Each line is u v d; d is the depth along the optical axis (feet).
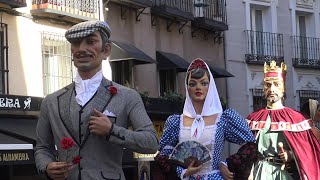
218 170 19.77
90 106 13.71
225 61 73.87
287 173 25.79
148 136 13.46
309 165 25.48
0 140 37.99
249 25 77.25
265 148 26.16
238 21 75.97
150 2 58.49
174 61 61.41
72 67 49.65
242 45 76.28
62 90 14.35
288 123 26.03
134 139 13.15
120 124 13.79
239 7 76.33
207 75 20.31
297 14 85.40
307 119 26.63
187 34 68.23
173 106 59.11
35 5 46.50
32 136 39.93
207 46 71.67
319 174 25.59
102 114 13.21
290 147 25.71
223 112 20.25
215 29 71.10
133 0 56.29
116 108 13.79
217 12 71.87
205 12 70.23
